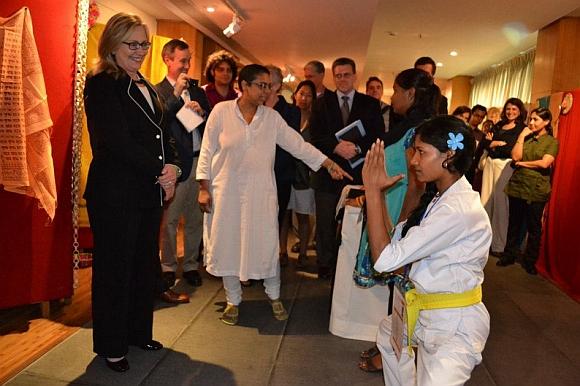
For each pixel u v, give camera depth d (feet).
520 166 14.17
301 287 11.53
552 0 16.62
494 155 16.28
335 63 11.01
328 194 11.48
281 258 13.16
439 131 4.83
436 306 4.95
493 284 13.05
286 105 11.53
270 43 24.03
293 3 16.97
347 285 8.77
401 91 7.89
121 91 6.81
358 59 27.73
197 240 11.21
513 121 16.08
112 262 6.92
